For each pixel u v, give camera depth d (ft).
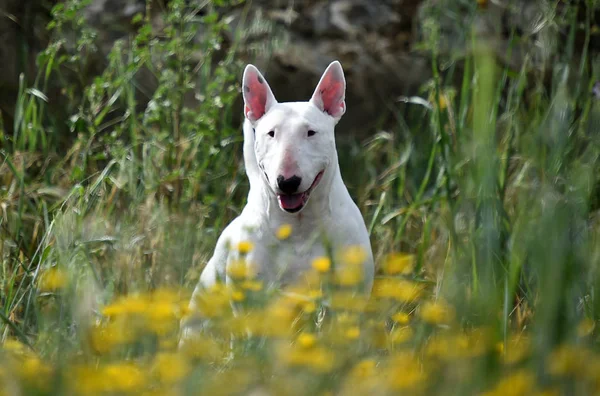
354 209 32.40
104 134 47.03
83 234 34.42
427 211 40.32
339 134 51.03
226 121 44.98
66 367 20.12
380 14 54.49
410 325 27.02
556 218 21.62
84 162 40.01
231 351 23.36
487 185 25.49
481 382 19.79
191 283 34.55
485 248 25.58
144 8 51.98
